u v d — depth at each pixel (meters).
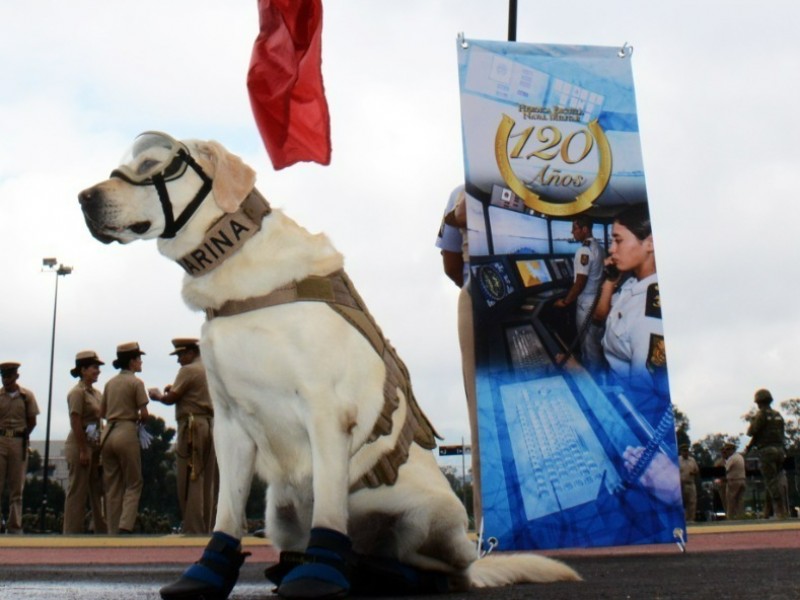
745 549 6.02
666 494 5.64
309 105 4.18
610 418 5.63
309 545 2.96
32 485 57.78
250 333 3.03
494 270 5.61
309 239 3.23
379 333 3.35
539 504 5.50
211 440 10.10
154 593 3.52
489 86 5.75
